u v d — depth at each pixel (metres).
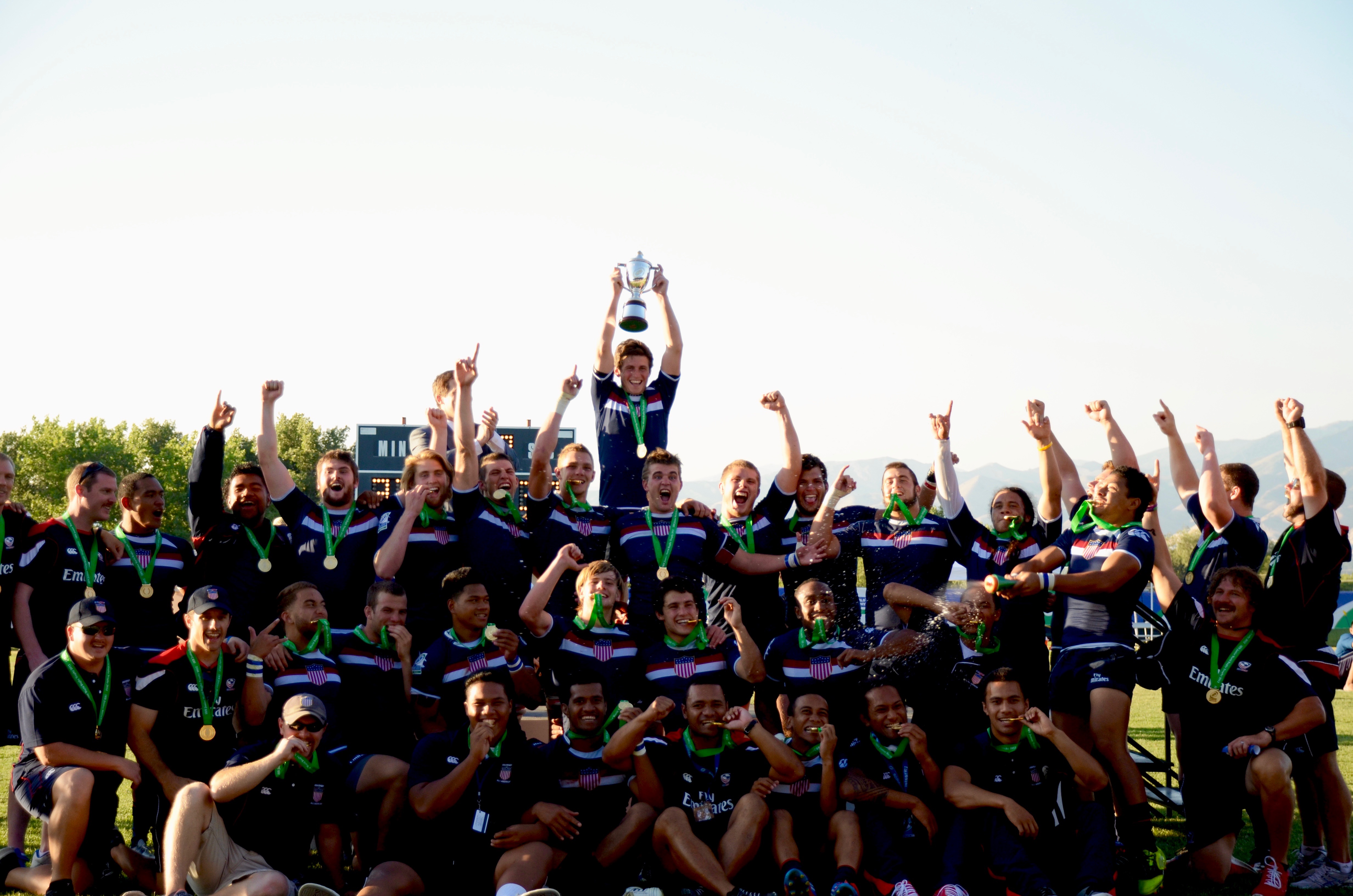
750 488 7.31
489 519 7.07
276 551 6.92
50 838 5.36
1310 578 6.31
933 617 6.69
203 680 5.75
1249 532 6.65
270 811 5.41
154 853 5.73
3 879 5.74
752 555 7.18
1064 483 7.31
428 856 5.47
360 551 6.85
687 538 7.12
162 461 56.31
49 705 5.51
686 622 6.25
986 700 5.75
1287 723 5.75
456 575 6.32
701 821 5.64
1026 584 6.12
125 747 5.75
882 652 6.45
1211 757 5.96
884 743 5.80
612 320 8.11
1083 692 6.14
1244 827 7.44
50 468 56.06
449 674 6.22
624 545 7.20
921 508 7.20
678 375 8.12
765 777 5.71
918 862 5.60
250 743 5.79
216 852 5.20
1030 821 5.39
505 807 5.56
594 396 8.07
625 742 5.58
